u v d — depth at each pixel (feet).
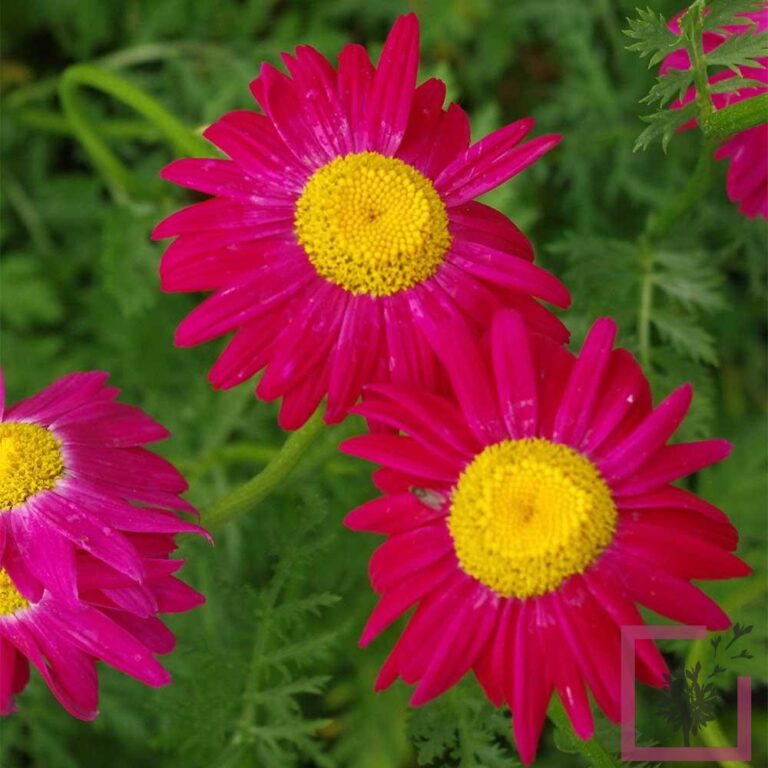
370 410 1.21
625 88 1.66
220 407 1.58
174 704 1.40
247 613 1.39
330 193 1.24
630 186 1.64
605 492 1.21
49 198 1.69
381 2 1.69
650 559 1.20
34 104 1.72
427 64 1.74
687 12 1.28
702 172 1.40
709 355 1.45
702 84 1.30
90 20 1.70
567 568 1.20
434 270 1.24
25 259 1.63
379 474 1.22
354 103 1.26
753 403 1.70
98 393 1.30
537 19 1.71
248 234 1.25
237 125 1.27
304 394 1.24
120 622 1.24
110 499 1.24
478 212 1.27
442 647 1.20
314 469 1.54
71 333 1.70
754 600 1.47
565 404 1.21
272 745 1.40
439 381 1.24
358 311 1.24
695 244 1.55
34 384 1.62
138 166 1.66
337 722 1.61
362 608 1.57
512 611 1.20
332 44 1.67
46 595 1.23
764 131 1.33
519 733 1.19
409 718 1.34
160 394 1.62
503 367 1.21
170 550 1.25
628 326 1.48
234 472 1.60
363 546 1.54
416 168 1.26
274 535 1.51
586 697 1.19
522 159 1.26
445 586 1.21
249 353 1.24
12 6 1.70
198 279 1.25
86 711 1.23
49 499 1.24
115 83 1.47
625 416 1.21
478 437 1.21
